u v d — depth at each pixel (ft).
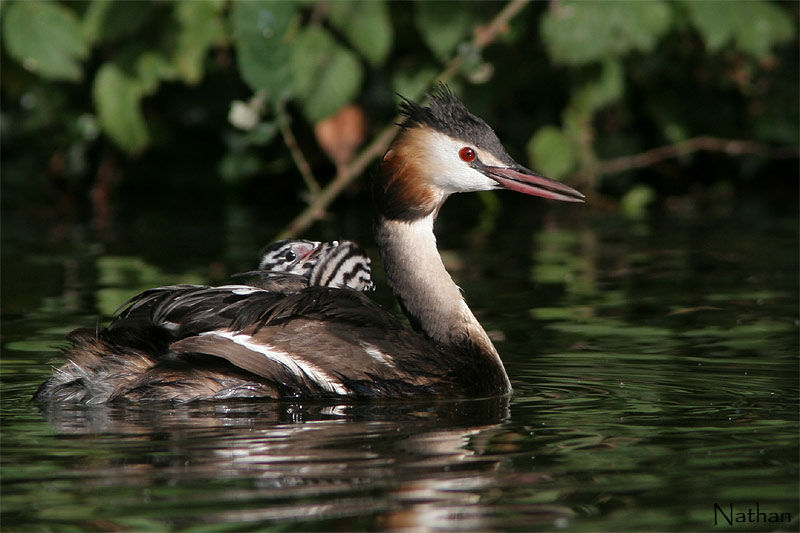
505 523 20.25
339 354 29.45
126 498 21.33
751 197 72.90
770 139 69.00
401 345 30.42
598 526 20.13
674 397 29.45
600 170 67.46
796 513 20.62
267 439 25.09
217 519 20.33
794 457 23.73
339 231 58.90
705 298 43.60
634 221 64.34
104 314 40.22
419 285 32.89
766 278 47.44
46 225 62.59
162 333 28.89
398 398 29.63
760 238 57.36
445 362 30.76
